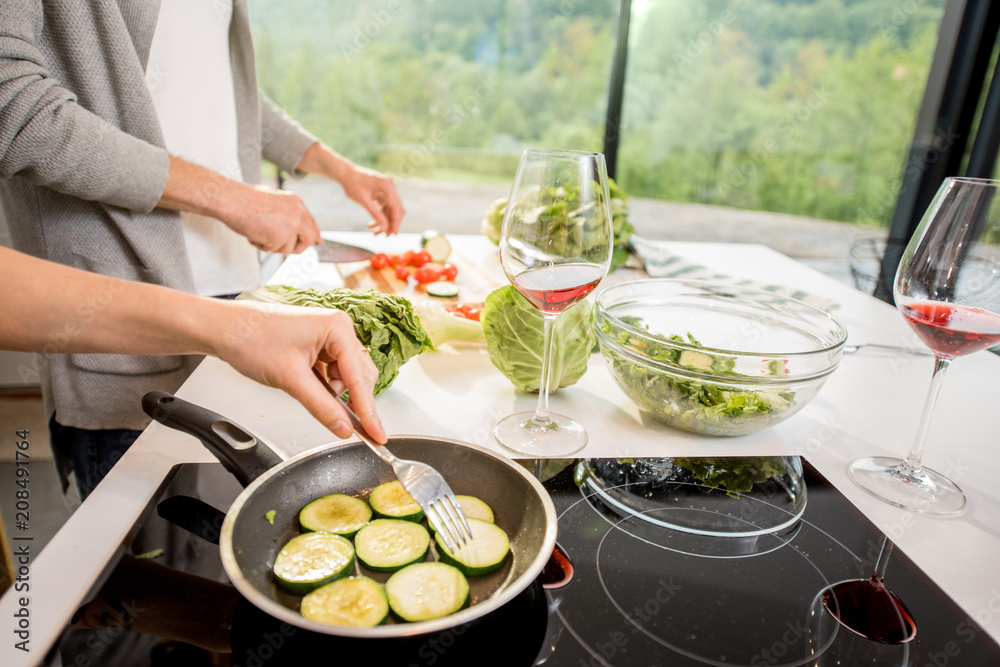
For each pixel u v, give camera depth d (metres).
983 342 0.56
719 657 0.41
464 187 4.41
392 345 0.79
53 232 1.05
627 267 1.53
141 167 0.97
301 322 0.54
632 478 0.63
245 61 1.31
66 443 1.14
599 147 3.56
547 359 0.71
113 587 0.44
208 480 0.58
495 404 0.81
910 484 0.65
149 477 0.59
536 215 0.61
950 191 0.58
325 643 0.41
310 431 0.70
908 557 0.53
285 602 0.44
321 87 3.63
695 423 0.70
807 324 0.80
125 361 1.09
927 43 3.46
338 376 0.68
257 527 0.48
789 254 4.37
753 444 0.73
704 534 0.55
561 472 0.64
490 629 0.42
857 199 4.06
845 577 0.50
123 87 1.01
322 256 1.45
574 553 0.51
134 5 1.00
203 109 1.23
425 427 0.73
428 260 1.53
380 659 0.40
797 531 0.56
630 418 0.79
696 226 4.43
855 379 0.94
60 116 0.88
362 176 1.52
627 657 0.41
